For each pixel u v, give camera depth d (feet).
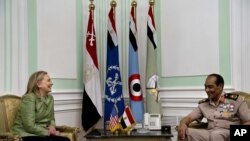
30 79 9.61
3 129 8.99
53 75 11.68
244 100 9.48
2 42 10.30
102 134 10.68
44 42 11.38
